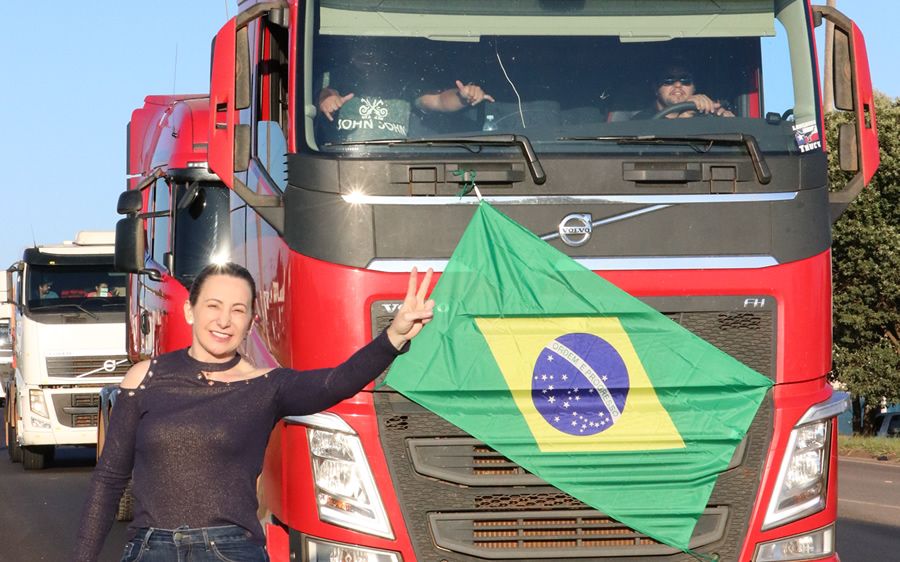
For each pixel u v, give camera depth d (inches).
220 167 238.7
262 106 266.8
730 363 228.8
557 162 228.7
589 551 226.8
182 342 370.6
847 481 733.3
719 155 233.5
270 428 176.2
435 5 243.3
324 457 226.2
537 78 243.0
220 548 169.3
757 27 250.8
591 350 227.3
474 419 224.8
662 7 249.8
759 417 229.8
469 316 225.8
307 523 227.9
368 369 172.9
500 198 227.6
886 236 1161.4
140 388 174.6
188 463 170.1
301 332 227.1
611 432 226.7
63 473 713.6
